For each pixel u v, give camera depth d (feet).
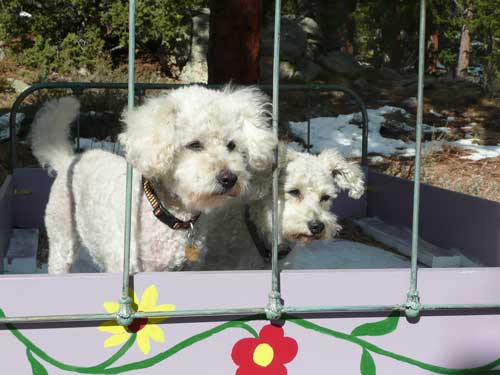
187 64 19.07
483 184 11.12
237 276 3.53
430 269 3.70
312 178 5.33
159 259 4.69
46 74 16.76
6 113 12.84
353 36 33.68
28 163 10.41
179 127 4.51
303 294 3.59
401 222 7.68
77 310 3.43
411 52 30.42
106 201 4.82
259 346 3.57
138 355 3.49
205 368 3.54
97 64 17.57
